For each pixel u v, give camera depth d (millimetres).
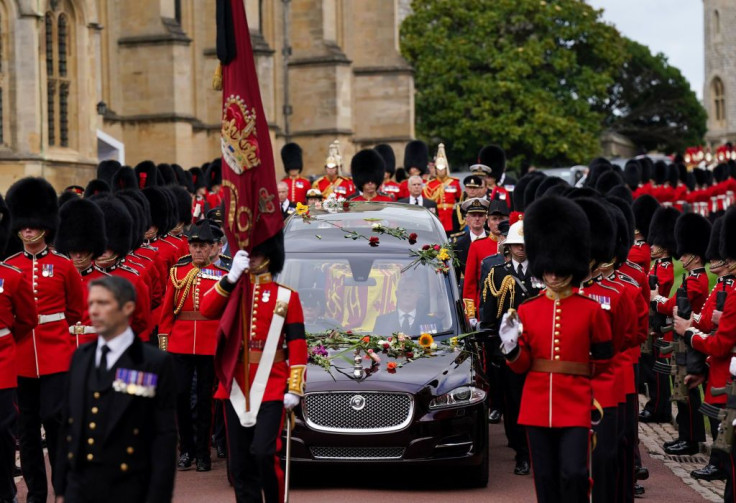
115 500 15250
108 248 24906
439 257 26969
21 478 25688
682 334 23438
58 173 73625
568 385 18938
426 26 147000
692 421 27453
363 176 44125
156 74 92188
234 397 19391
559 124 138750
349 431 23125
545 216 19172
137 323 24578
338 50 117625
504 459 27281
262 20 114688
